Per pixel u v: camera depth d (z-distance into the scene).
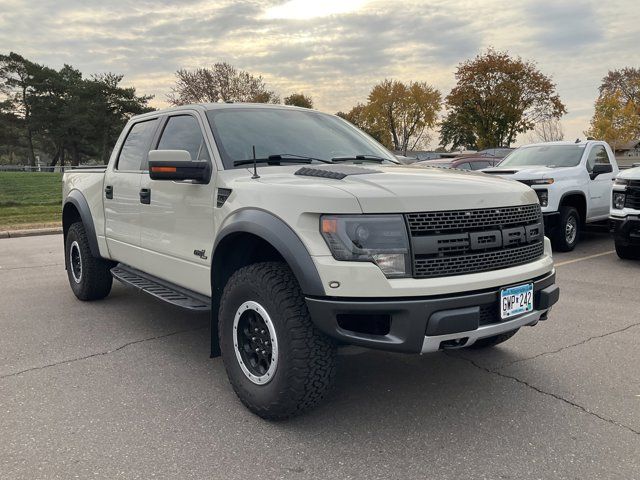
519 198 3.35
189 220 3.88
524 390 3.64
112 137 77.69
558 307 5.68
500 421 3.21
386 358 4.23
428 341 2.82
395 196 2.87
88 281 5.80
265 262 3.25
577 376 3.87
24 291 6.61
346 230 2.80
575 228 9.25
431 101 60.78
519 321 3.17
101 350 4.45
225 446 2.93
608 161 10.27
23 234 13.10
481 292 2.99
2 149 99.62
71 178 6.21
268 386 3.09
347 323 3.00
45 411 3.34
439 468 2.72
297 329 2.95
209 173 3.71
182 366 4.10
